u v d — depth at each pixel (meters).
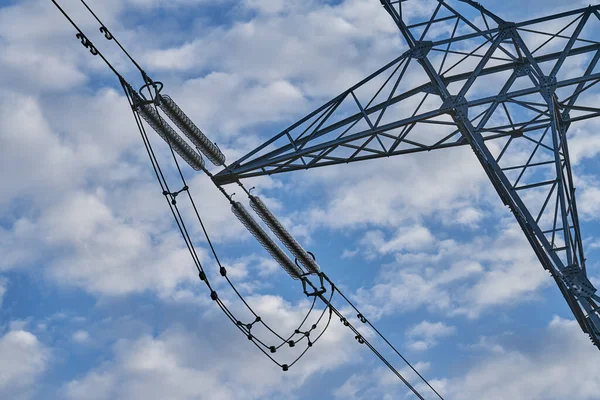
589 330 31.86
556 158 31.19
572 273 30.62
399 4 32.97
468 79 32.34
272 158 32.34
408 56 32.66
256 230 27.80
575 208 33.50
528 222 31.28
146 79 22.56
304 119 32.81
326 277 29.23
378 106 33.22
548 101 31.80
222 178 32.38
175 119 23.48
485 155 31.92
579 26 32.41
